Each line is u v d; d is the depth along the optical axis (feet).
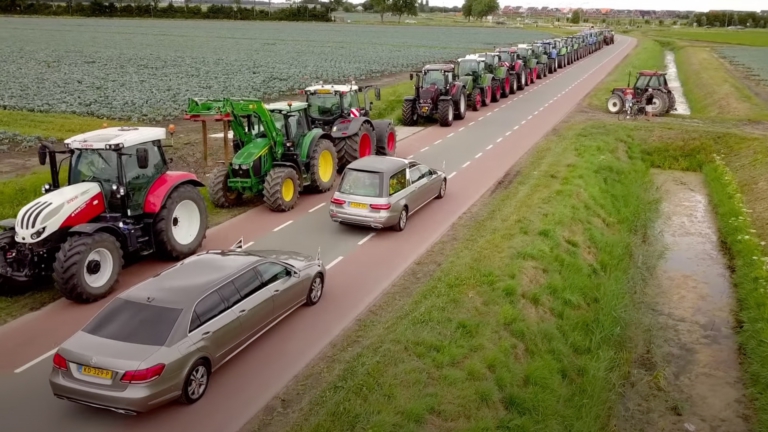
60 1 548.72
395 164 50.78
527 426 29.40
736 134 84.48
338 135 64.75
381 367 30.17
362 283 40.75
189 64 190.29
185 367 27.12
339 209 49.37
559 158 72.79
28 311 36.96
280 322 35.60
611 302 43.62
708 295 47.16
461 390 29.68
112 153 39.88
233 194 56.85
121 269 41.50
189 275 30.86
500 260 43.32
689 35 398.01
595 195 61.46
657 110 101.60
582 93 131.95
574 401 32.94
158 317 27.73
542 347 36.09
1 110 104.22
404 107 96.37
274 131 55.52
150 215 42.60
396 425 26.50
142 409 25.72
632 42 330.54
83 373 26.21
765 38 356.79
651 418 33.68
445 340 33.09
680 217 64.13
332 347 32.99
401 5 528.63
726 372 37.55
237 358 31.91
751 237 54.19
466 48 267.59
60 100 114.11
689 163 81.76
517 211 53.93
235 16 505.66
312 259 38.40
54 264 36.22
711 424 33.14
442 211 55.47
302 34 358.84
